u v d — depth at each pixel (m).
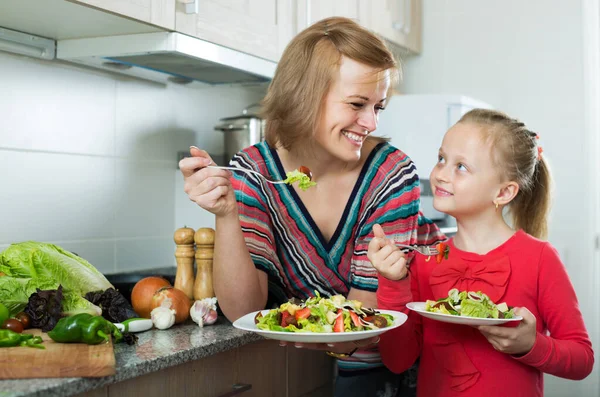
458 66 3.07
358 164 1.50
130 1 1.54
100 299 1.39
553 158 2.88
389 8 2.77
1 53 1.70
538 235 1.59
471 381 1.35
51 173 1.84
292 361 1.64
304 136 1.38
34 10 1.50
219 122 2.47
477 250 1.45
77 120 1.92
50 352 1.08
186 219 2.29
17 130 1.74
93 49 1.77
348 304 1.21
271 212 1.48
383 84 1.34
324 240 1.51
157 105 2.20
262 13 1.99
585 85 2.82
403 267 1.25
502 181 1.42
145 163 2.16
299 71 1.34
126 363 1.11
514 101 2.96
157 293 1.46
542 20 2.90
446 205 1.43
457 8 3.07
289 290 1.58
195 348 1.24
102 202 2.01
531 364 1.26
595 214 2.84
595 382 2.80
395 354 1.42
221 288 1.38
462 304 1.20
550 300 1.36
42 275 1.38
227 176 1.29
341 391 1.68
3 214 1.71
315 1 2.24
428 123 2.60
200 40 1.76
